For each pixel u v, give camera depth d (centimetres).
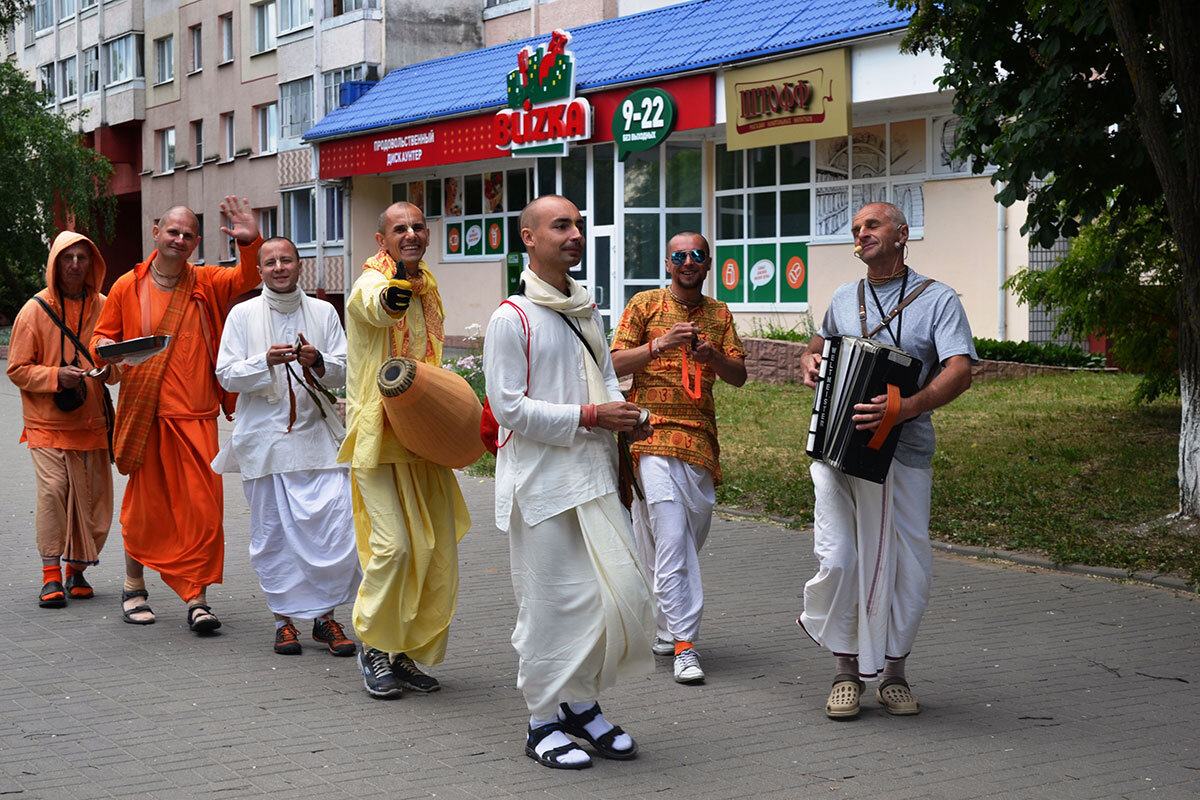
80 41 5184
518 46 3150
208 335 722
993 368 1941
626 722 555
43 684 604
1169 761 502
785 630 717
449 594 598
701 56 2420
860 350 529
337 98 3688
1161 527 938
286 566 659
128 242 5244
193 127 4516
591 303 512
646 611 495
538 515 491
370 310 569
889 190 2264
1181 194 913
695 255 648
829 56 2144
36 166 3872
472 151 2970
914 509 554
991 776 484
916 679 620
